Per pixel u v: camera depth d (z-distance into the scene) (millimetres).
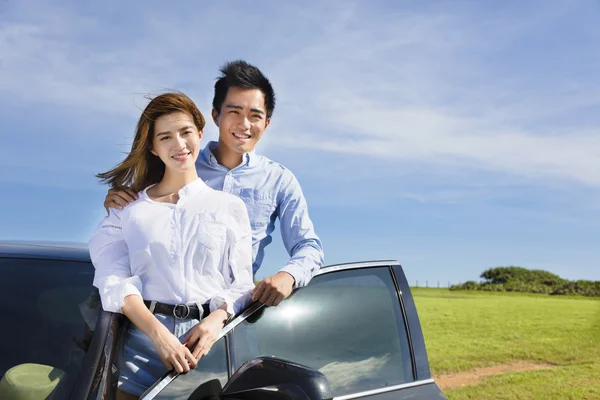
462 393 14336
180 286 2121
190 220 2184
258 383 1768
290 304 2434
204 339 2008
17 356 1910
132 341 2006
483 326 24547
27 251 2416
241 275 2262
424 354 2756
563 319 26312
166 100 2266
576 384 15062
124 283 2025
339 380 2438
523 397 13703
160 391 1885
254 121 2826
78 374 1843
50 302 2107
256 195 2840
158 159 2359
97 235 2201
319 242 2805
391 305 2762
